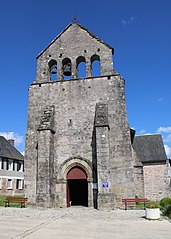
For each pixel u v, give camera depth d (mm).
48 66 21703
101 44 20984
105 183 16531
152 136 34656
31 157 19344
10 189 36594
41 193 17219
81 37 21609
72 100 20156
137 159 19766
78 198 24141
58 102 20375
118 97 19359
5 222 11328
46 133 18484
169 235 8750
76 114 19750
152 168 31562
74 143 19109
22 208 17406
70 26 22188
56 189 18406
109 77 19984
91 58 21281
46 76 21328
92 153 18562
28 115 20500
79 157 18625
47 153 18047
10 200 18422
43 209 16641
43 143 18328
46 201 17000
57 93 20609
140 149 33406
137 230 9664
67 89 20531
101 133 17469
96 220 12211
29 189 18641
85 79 20406
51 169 18250
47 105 20469
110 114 19062
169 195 30062
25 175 19000
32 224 10852
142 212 15227
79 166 18578
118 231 9445
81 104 19906
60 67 21312
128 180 17469
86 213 14836
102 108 18938
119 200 17234
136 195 18922
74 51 21391
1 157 35531
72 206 19375
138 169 19453
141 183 19141
